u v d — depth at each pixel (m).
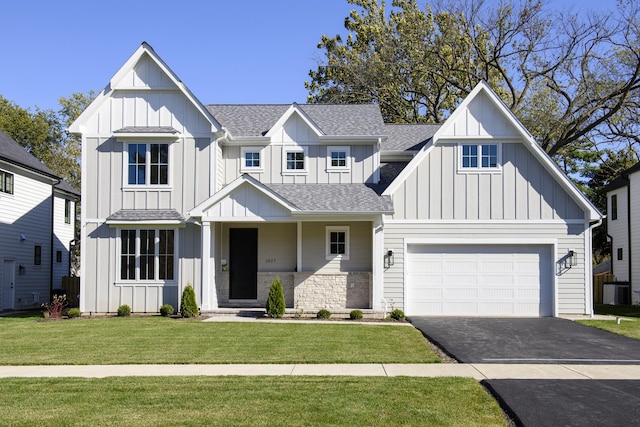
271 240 20.77
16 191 25.84
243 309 19.14
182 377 9.98
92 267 19.56
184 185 19.66
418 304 19.41
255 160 20.97
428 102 39.94
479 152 19.58
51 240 29.39
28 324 16.97
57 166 45.09
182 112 19.83
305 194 19.62
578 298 19.23
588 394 8.91
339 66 41.00
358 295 19.30
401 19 39.72
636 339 14.50
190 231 19.50
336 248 20.20
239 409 8.00
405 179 19.53
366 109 22.81
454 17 35.75
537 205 19.44
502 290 19.41
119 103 19.88
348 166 20.80
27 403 8.34
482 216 19.44
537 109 34.53
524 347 13.21
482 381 9.76
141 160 19.78
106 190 19.69
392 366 11.01
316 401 8.36
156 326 16.03
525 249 19.52
